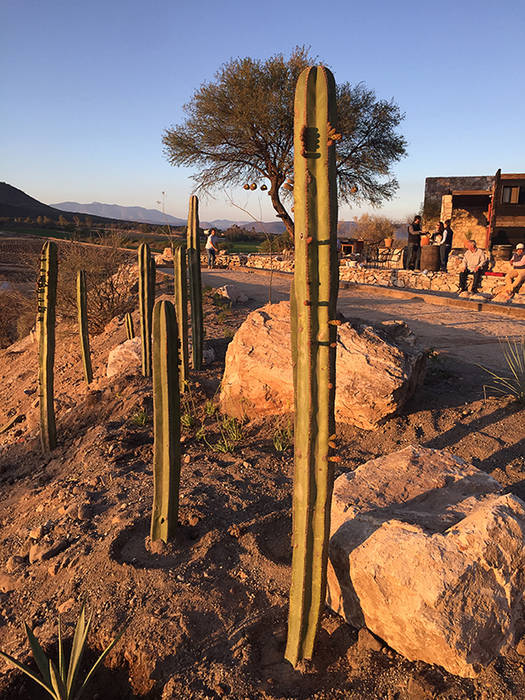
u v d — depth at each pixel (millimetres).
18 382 10719
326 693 2340
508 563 2410
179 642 2645
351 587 2660
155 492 3408
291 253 22562
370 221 36812
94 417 6691
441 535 2516
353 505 2939
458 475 3230
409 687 2266
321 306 2146
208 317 10719
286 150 22203
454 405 5199
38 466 5926
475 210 26344
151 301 7367
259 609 2875
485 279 15156
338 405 4984
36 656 2441
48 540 3785
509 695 2170
